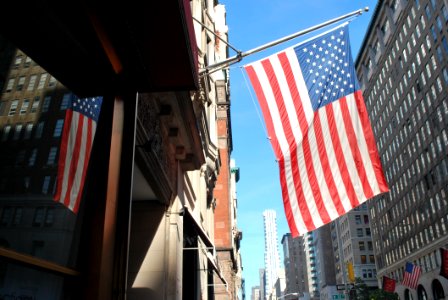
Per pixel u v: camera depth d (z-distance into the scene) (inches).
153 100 419.8
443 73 2443.4
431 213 2620.6
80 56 193.6
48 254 148.3
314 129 474.0
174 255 474.3
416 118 2827.3
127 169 220.7
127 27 214.2
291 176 472.4
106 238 190.1
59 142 164.7
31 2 153.5
